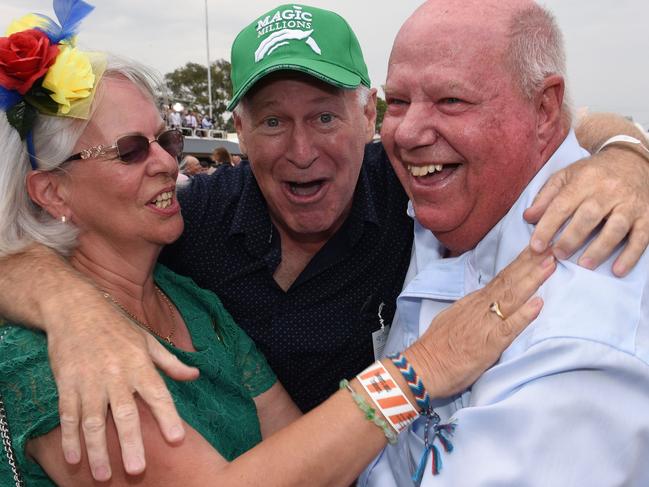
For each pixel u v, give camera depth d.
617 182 1.31
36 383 1.28
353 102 2.14
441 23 1.33
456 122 1.36
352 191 2.19
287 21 2.09
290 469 1.27
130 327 1.31
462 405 1.46
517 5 1.33
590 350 1.15
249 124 2.15
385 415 1.30
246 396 1.85
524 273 1.29
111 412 1.18
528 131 1.38
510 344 1.27
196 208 2.28
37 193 1.64
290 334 2.20
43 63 1.49
